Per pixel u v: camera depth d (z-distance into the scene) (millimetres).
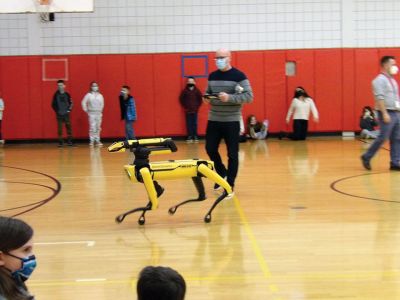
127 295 4578
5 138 17328
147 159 6766
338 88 17422
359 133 17531
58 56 17203
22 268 2248
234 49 17375
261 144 15836
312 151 13930
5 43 17156
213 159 8539
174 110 17406
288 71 17406
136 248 5898
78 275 5082
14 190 9281
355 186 9062
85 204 8094
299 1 17297
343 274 4973
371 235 6207
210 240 6141
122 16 17203
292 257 5484
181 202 7828
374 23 17328
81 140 17469
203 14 17266
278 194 8570
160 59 17297
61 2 15023
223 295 4516
